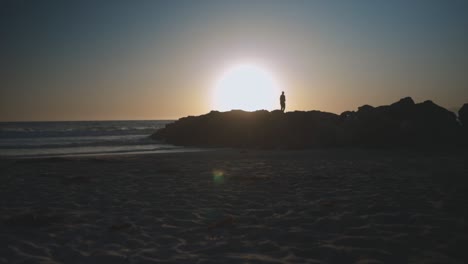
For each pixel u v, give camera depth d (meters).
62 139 34.75
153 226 6.21
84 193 9.05
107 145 28.52
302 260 4.55
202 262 4.54
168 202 8.02
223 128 30.19
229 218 6.33
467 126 25.20
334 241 5.21
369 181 10.12
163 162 15.97
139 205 7.76
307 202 7.71
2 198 8.49
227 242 5.32
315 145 25.02
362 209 6.89
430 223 5.82
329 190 8.96
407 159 16.47
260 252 4.88
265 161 16.27
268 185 9.90
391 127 24.66
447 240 5.03
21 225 6.27
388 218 6.21
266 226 6.08
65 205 7.79
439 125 24.77
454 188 8.68
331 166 14.01
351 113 28.59
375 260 4.45
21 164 15.21
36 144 28.33
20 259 4.74
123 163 15.57
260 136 27.70
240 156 19.02
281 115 30.14
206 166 14.45
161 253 4.90
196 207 7.54
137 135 43.34
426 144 23.42
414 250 4.74
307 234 5.57
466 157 17.16
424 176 10.87
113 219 6.66
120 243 5.35
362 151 21.91
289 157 18.30
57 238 5.60
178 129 32.59
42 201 8.18
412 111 26.52
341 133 25.30
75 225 6.29
